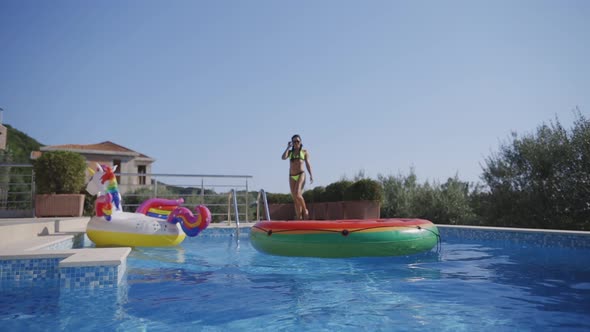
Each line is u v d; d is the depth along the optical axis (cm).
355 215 1141
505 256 625
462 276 465
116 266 391
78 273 384
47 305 339
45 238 628
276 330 273
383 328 276
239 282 437
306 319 299
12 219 906
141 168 2723
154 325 285
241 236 959
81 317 305
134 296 371
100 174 691
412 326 281
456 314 309
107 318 302
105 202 668
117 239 665
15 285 419
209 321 295
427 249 638
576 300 351
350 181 1287
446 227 938
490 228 852
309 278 458
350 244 582
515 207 1073
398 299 358
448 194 1242
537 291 388
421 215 1270
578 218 974
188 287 411
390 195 1399
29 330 275
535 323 286
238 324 287
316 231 596
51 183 1036
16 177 1534
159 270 509
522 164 1091
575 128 1015
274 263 562
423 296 369
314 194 1445
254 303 345
